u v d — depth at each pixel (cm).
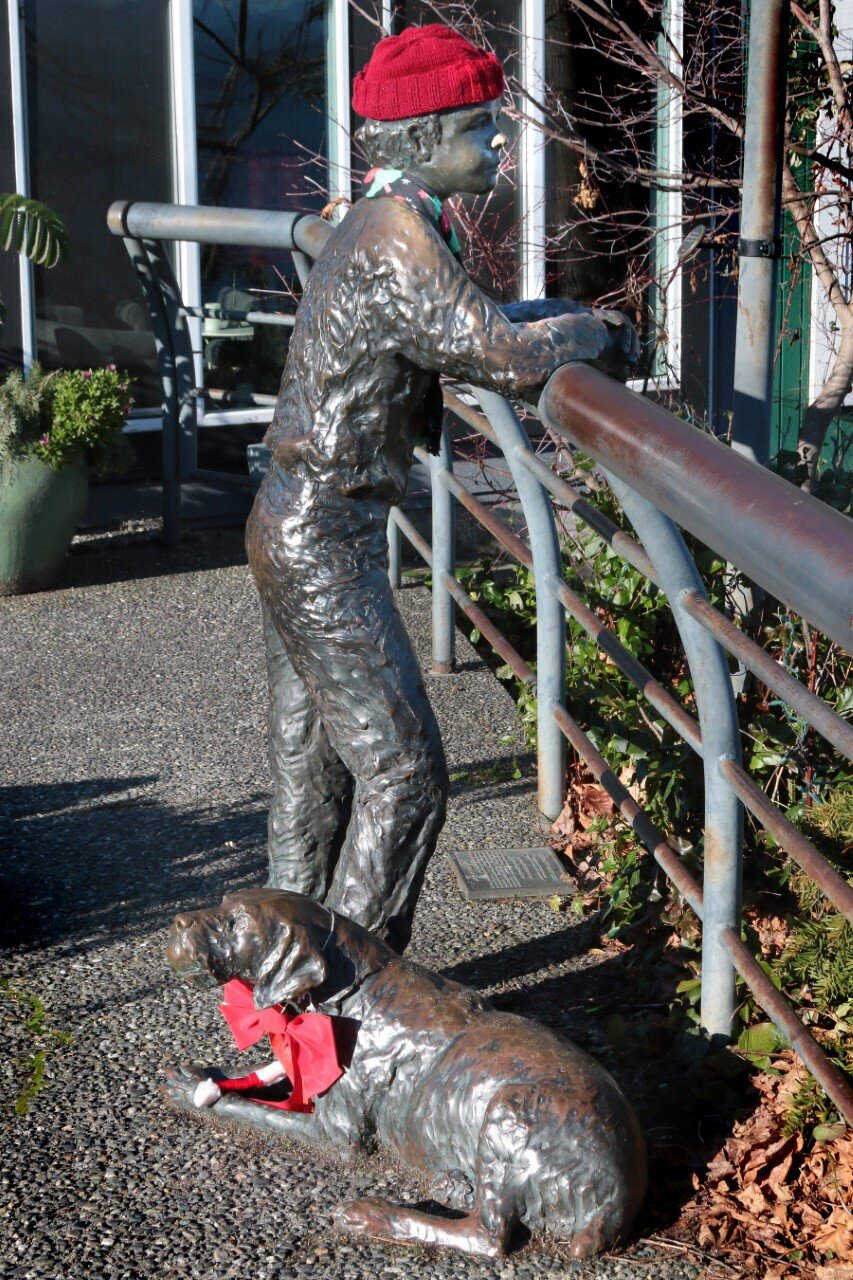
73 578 711
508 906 385
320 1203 263
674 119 701
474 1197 252
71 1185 270
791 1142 280
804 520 183
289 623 286
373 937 270
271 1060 306
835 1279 243
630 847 408
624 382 277
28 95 787
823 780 417
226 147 845
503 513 821
